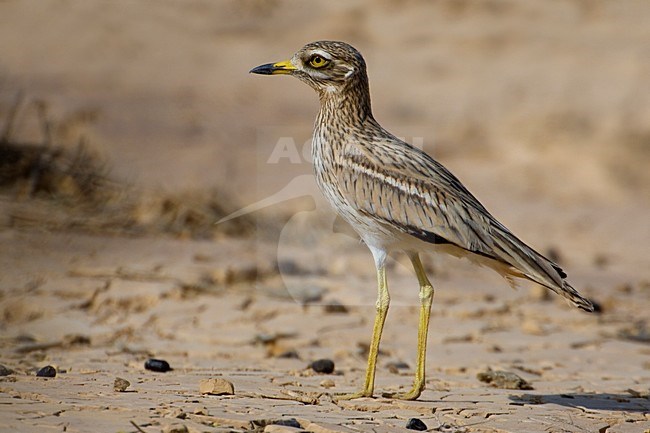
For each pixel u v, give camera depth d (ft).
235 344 36.42
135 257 45.60
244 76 86.99
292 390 28.43
